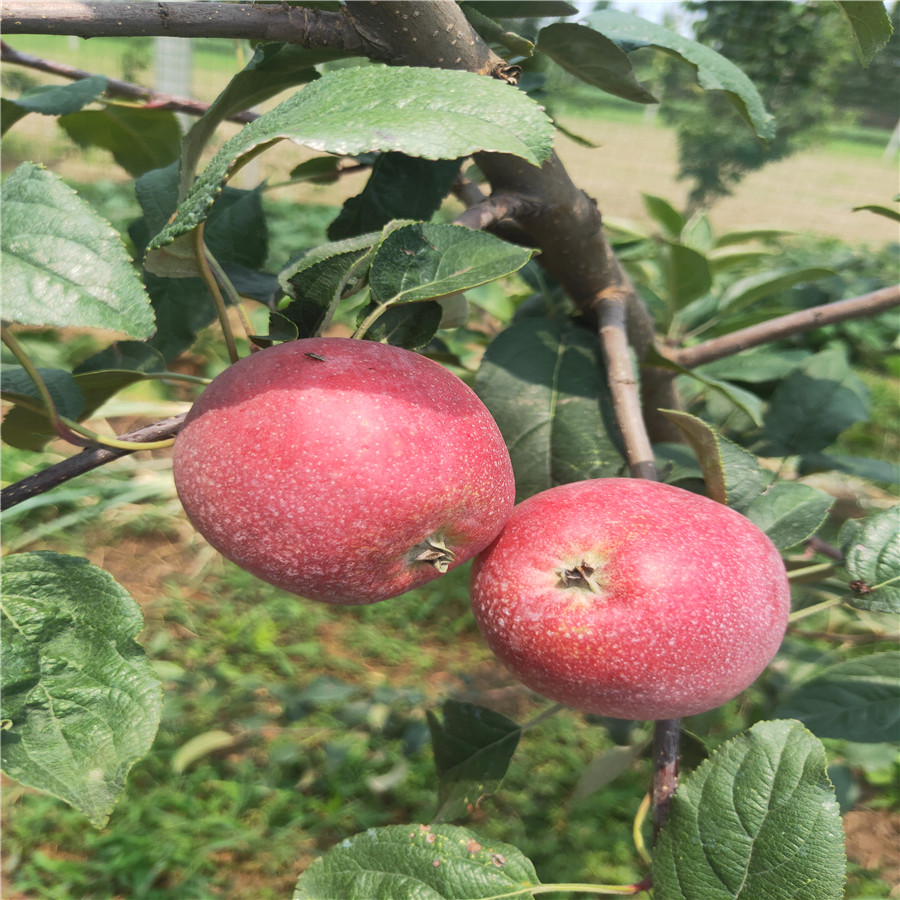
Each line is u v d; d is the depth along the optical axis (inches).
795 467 15.3
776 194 88.7
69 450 36.7
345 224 11.0
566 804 23.8
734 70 11.3
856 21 10.4
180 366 45.2
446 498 6.7
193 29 7.7
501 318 21.9
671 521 7.6
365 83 5.8
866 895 21.5
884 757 20.2
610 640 7.1
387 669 28.9
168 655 28.3
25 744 6.2
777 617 7.6
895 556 9.7
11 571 6.8
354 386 6.6
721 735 22.0
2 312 5.0
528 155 5.3
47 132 78.6
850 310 14.3
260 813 23.5
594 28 11.3
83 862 21.6
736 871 7.2
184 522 35.7
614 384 10.2
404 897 7.6
